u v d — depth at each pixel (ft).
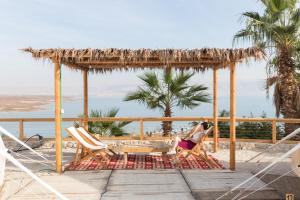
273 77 37.45
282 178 21.66
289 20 35.04
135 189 19.33
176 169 24.45
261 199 17.22
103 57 22.44
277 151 32.37
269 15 34.71
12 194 18.56
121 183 20.67
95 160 27.71
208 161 25.57
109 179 21.66
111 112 36.99
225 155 30.25
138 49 21.76
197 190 19.06
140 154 30.99
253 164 26.30
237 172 23.39
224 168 24.58
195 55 21.63
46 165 26.27
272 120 33.17
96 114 36.86
